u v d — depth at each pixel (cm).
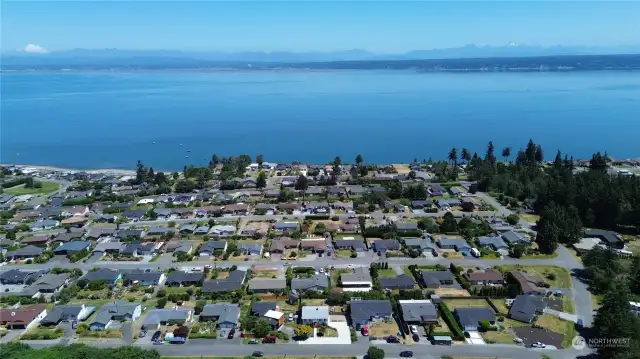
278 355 6175
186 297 7681
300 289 7825
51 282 8212
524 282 7819
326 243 10006
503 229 10581
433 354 6156
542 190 12419
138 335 6706
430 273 8300
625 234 10325
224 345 6425
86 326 6906
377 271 8644
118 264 9244
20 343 6331
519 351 6188
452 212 11950
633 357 5503
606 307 6247
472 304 7450
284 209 12269
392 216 11688
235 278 8250
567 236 9788
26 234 10981
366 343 6438
